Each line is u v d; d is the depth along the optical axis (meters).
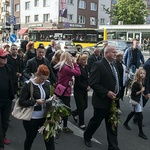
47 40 33.50
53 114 3.88
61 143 5.43
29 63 6.21
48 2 48.09
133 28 35.28
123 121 6.96
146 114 7.71
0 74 4.79
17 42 27.39
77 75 5.73
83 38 31.16
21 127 6.36
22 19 53.47
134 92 5.98
